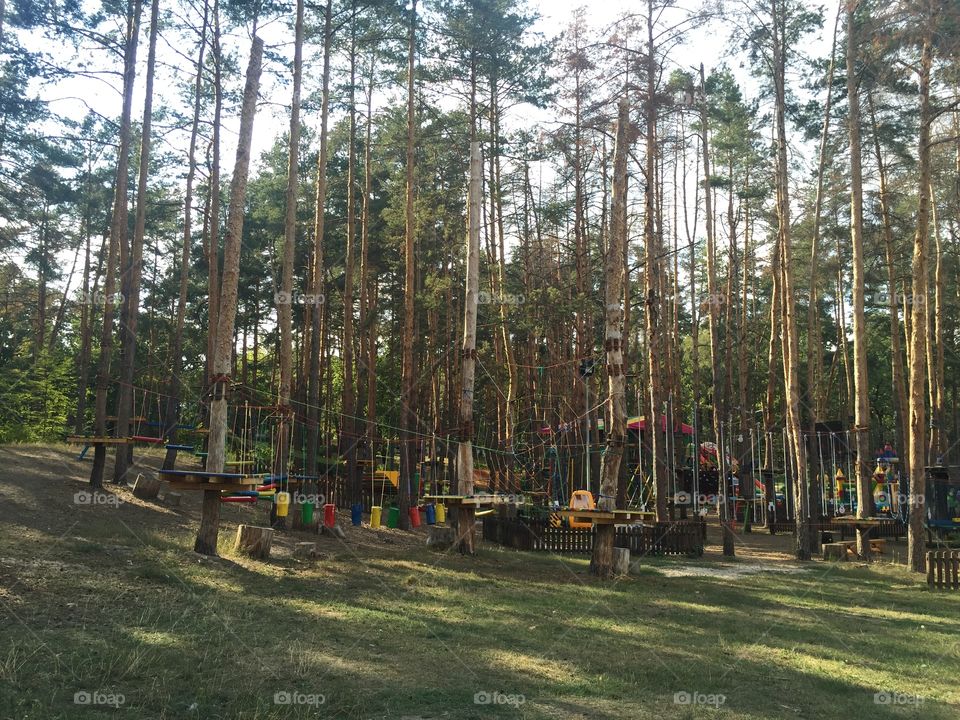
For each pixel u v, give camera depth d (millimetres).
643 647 9750
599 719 6758
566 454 30625
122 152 21859
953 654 10422
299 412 33062
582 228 31438
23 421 30578
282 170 36781
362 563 15445
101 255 40250
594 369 29000
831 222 32188
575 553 22062
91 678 6770
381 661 8109
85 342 37406
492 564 17609
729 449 40375
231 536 16359
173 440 25938
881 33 20906
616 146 19156
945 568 17516
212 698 6598
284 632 8992
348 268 28625
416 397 33406
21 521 14406
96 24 22156
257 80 15461
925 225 21078
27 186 29125
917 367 21047
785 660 9570
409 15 25359
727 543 24531
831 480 34438
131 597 9938
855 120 24031
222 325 14523
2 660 6945
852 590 16969
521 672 8109
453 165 29375
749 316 53031
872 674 9094
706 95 26453
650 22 22609
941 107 22062
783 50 25969
